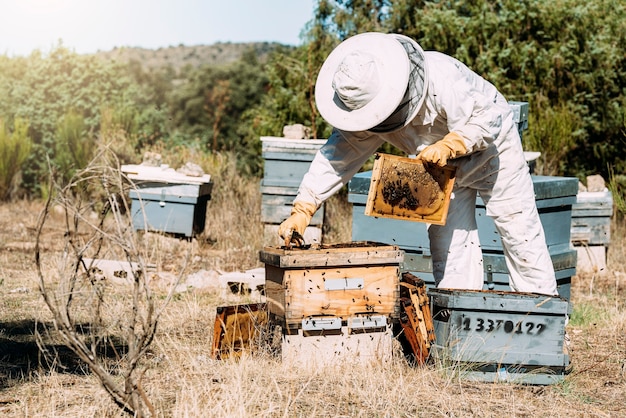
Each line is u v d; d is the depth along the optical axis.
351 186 8.00
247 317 6.09
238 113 39.81
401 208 5.68
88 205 4.64
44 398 5.01
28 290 8.41
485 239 7.74
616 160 15.62
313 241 10.98
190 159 14.81
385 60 5.57
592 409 5.10
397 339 6.06
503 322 5.54
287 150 10.79
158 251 10.02
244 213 13.02
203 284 9.04
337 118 5.73
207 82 42.56
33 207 15.61
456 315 5.57
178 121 41.88
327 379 5.41
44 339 6.52
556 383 5.61
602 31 15.77
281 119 17.11
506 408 5.03
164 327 6.97
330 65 5.84
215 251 11.23
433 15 15.90
